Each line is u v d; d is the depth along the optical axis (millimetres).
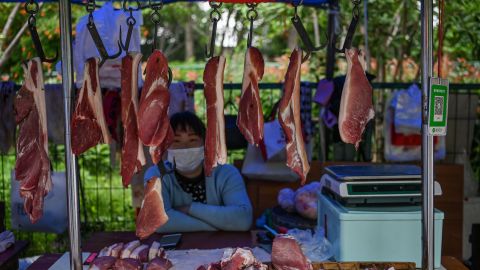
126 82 2266
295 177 4516
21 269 3812
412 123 4594
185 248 2932
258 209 4590
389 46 6586
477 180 5395
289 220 3225
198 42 17844
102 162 6949
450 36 6184
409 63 6785
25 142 2287
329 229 2725
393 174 2650
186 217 3301
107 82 3809
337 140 4680
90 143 2221
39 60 2203
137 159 2264
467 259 4727
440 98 2135
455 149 5066
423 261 2207
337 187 2611
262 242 2947
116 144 4867
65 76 2096
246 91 2336
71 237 2139
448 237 4645
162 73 2250
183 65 10320
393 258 2502
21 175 2285
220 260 2428
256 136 2318
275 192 4590
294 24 2184
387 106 4781
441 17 2266
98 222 5992
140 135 2207
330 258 2652
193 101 4668
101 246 3035
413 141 4703
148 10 8289
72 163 2123
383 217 2482
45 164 2262
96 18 3676
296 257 2318
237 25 8281
